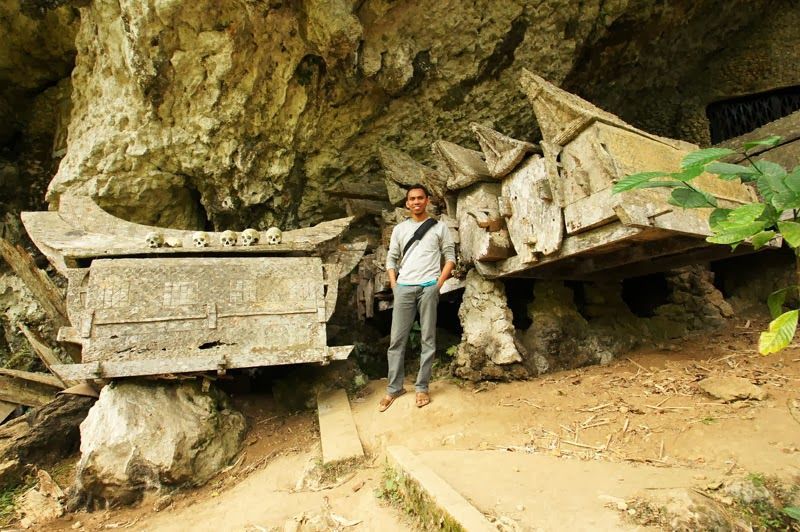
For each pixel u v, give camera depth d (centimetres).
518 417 364
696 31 778
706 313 537
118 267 407
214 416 395
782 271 545
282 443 407
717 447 272
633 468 262
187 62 524
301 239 479
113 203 615
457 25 583
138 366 379
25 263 568
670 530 194
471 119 689
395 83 595
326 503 297
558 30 633
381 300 661
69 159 596
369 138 673
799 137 529
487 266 450
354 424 399
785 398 322
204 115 564
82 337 381
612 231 326
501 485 248
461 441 341
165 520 318
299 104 591
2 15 625
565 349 472
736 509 213
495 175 426
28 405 553
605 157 320
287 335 431
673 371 408
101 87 583
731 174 199
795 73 834
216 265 432
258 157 623
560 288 507
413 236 437
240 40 516
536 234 384
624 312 539
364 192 717
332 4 482
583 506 216
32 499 346
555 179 359
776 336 166
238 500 329
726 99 905
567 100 351
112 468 340
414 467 276
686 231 326
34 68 708
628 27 692
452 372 477
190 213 695
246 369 520
